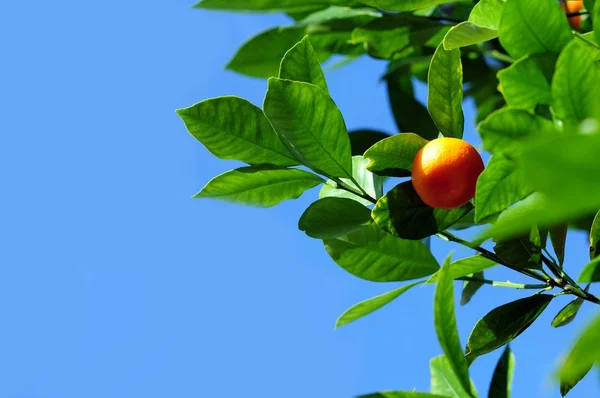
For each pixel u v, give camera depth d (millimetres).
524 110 1062
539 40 1088
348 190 1178
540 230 1170
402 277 1219
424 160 1129
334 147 1158
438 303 1064
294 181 1191
